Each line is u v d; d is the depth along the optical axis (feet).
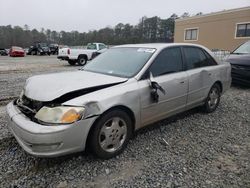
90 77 11.64
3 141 12.21
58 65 57.06
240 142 12.60
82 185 8.97
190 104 14.88
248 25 75.61
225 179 9.34
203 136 13.28
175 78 13.28
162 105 12.71
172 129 14.16
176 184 9.02
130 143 12.26
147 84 11.80
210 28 87.61
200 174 9.66
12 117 10.03
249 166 10.28
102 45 60.70
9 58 89.86
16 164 10.21
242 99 21.36
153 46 13.62
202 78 15.37
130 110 11.14
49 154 9.02
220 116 16.57
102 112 9.94
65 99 9.67
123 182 9.16
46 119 9.09
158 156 11.05
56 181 9.16
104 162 10.49
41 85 10.46
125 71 12.23
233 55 27.25
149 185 8.97
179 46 14.44
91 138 10.05
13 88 25.80
